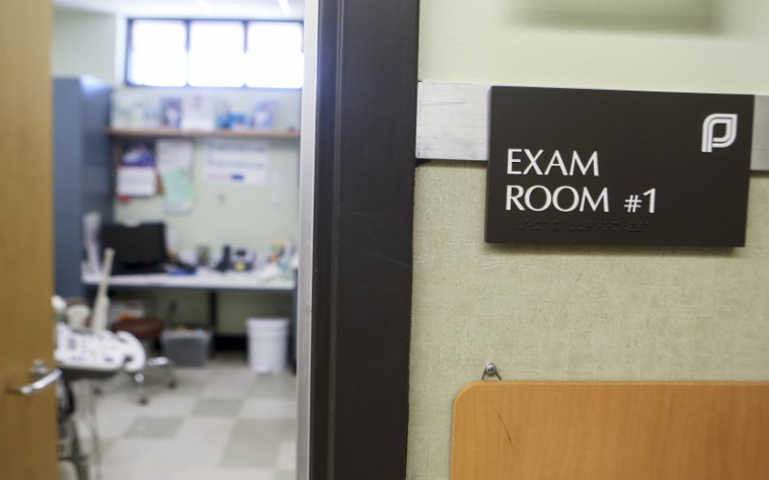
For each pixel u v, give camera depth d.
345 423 0.69
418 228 0.70
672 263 0.72
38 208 1.47
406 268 0.68
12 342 1.34
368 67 0.67
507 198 0.69
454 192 0.70
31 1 1.40
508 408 0.71
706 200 0.71
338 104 0.67
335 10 0.67
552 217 0.70
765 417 0.73
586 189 0.70
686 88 0.72
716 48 0.72
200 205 4.56
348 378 0.69
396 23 0.67
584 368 0.73
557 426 0.72
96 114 4.13
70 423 2.18
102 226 4.13
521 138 0.69
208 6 4.27
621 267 0.72
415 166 0.69
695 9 0.71
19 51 1.34
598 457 0.73
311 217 0.71
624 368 0.73
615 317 0.73
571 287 0.72
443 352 0.72
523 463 0.72
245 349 4.66
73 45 4.44
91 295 4.10
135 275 4.12
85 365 2.13
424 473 0.73
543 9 0.70
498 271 0.71
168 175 4.51
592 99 0.69
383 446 0.70
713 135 0.70
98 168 4.18
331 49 0.67
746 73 0.72
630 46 0.71
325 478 0.71
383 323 0.69
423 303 0.71
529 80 0.71
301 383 0.73
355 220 0.68
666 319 0.73
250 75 4.57
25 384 1.40
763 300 0.73
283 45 4.57
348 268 0.68
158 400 3.51
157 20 4.57
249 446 2.87
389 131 0.67
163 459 2.71
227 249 4.46
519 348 0.72
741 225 0.71
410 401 0.72
